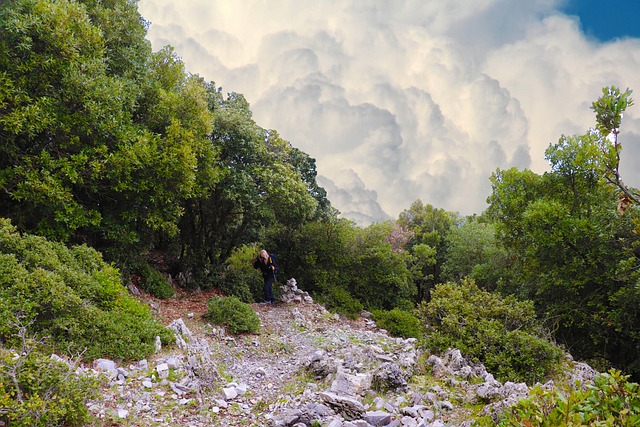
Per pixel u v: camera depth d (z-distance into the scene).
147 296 13.20
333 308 19.55
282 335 12.80
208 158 13.97
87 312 7.56
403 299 24.08
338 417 6.17
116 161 10.48
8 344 6.23
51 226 10.17
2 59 9.36
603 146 4.81
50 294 7.24
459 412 7.04
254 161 17.20
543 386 7.25
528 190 18.38
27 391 5.14
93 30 10.67
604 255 15.27
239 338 11.70
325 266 21.95
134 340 7.81
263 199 17.19
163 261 18.27
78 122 10.14
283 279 20.92
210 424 6.16
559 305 16.92
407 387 7.86
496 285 23.39
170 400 6.56
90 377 5.76
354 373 8.57
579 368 10.76
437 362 9.45
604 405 3.85
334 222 22.12
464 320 11.62
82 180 10.26
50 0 10.09
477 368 9.95
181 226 17.25
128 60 12.69
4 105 9.03
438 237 38.41
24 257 7.98
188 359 7.86
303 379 8.72
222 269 17.66
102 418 5.59
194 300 14.48
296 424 5.97
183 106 13.42
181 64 14.38
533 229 16.59
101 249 12.16
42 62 9.60
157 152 11.72
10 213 10.37
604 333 15.80
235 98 19.20
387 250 23.38
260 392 7.99
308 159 21.80
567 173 17.47
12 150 9.71
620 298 14.57
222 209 18.09
